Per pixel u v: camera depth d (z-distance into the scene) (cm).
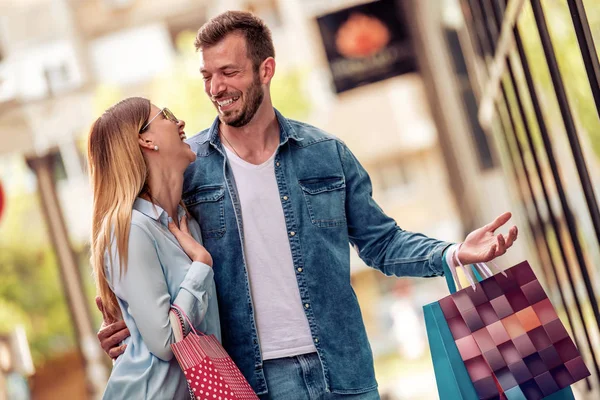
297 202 400
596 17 354
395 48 1656
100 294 370
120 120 371
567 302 600
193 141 410
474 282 369
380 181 3794
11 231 2586
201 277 360
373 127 3666
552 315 362
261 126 399
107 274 363
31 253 2609
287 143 405
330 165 409
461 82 1342
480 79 867
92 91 2381
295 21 3014
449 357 362
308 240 397
